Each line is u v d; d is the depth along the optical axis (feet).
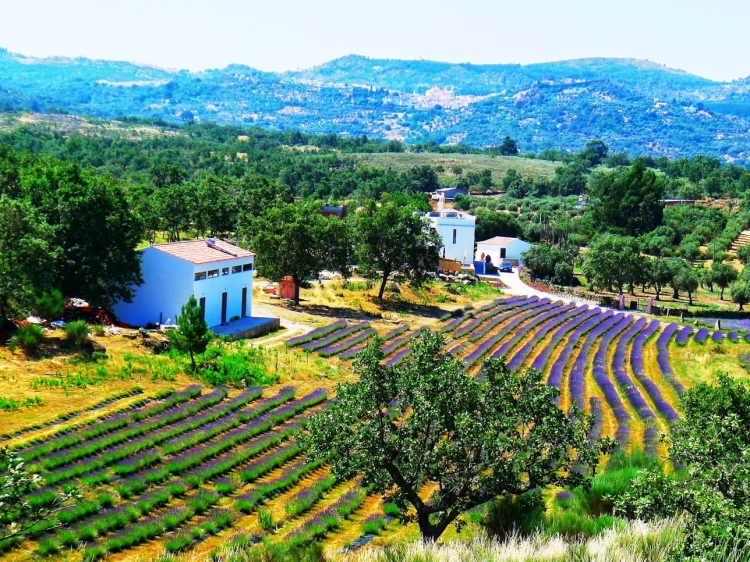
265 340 212.64
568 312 309.22
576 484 80.84
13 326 167.22
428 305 296.10
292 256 257.96
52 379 144.87
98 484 108.06
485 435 75.72
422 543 69.82
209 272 215.92
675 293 379.35
